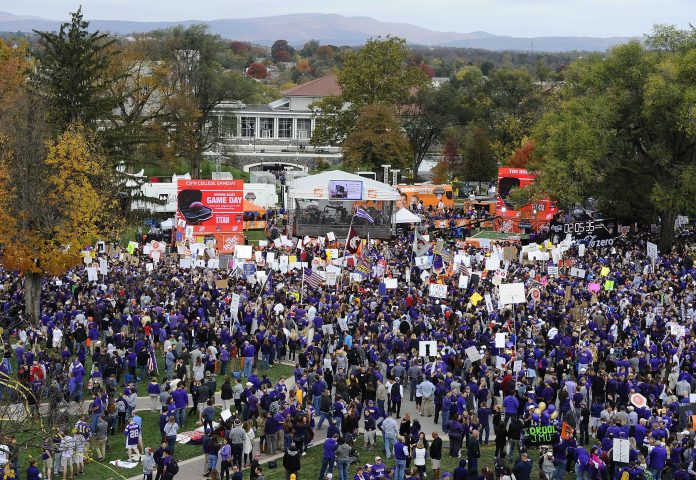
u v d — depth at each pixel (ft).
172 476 92.68
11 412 91.40
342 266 186.80
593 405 109.19
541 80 643.86
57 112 183.11
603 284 178.09
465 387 113.29
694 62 233.76
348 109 442.91
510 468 95.45
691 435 95.86
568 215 256.11
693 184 230.68
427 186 324.39
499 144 437.99
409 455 99.40
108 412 110.01
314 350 127.24
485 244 217.77
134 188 209.87
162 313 142.10
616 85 246.88
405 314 147.74
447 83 490.90
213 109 406.00
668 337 134.10
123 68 301.02
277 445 108.78
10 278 169.89
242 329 143.43
